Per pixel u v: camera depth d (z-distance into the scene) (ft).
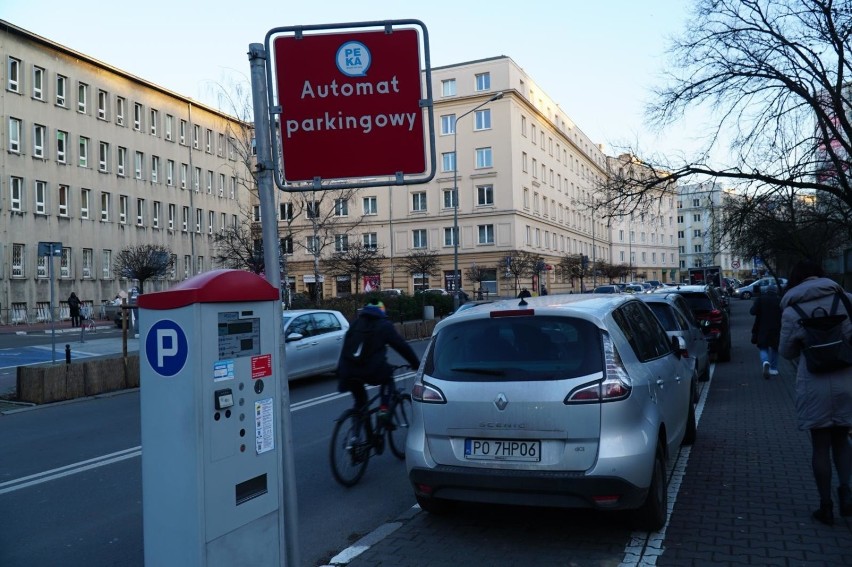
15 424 36.58
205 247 192.44
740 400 36.09
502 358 16.69
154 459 11.32
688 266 334.03
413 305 121.39
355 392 24.14
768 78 50.42
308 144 13.58
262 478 12.14
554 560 15.37
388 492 22.13
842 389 16.37
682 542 16.11
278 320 12.59
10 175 134.41
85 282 152.66
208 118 195.72
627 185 56.34
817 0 47.21
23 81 137.69
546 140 215.51
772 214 61.87
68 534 18.75
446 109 191.93
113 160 161.07
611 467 15.17
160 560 11.28
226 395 11.45
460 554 15.94
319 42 13.61
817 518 17.25
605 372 15.83
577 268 199.11
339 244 156.15
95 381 46.26
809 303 16.90
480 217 188.65
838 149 56.70
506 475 15.80
